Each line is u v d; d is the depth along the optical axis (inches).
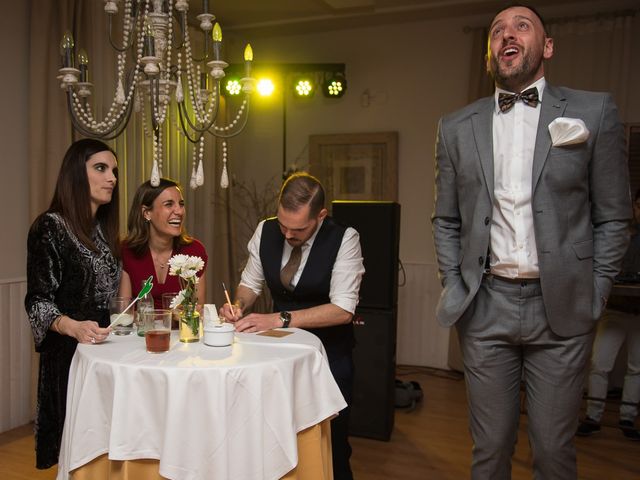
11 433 133.2
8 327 135.8
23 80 138.9
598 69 176.1
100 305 88.2
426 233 200.1
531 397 74.9
